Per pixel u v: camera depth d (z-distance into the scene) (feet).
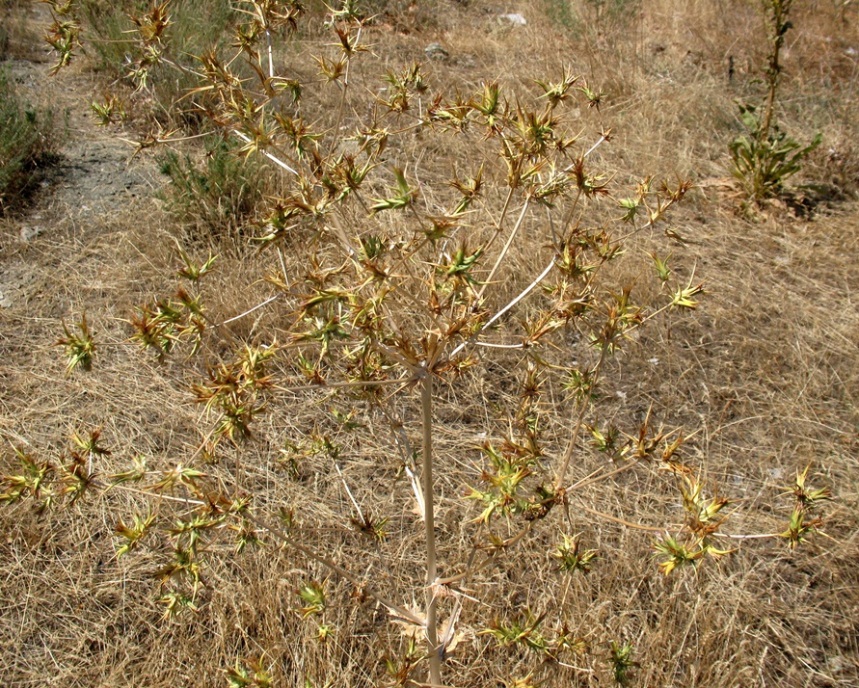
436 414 10.19
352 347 6.31
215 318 10.68
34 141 13.88
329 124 15.43
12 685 7.34
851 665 7.76
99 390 10.10
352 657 7.49
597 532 8.64
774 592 8.30
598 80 17.70
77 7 16.65
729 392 10.71
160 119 15.14
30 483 4.67
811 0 22.59
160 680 7.27
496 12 23.79
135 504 8.70
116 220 12.76
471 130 15.17
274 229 4.60
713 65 20.38
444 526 8.75
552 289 5.55
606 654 7.23
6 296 11.43
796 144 14.48
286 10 5.30
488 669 7.39
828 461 9.70
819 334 11.67
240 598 7.80
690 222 14.21
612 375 10.93
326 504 8.98
